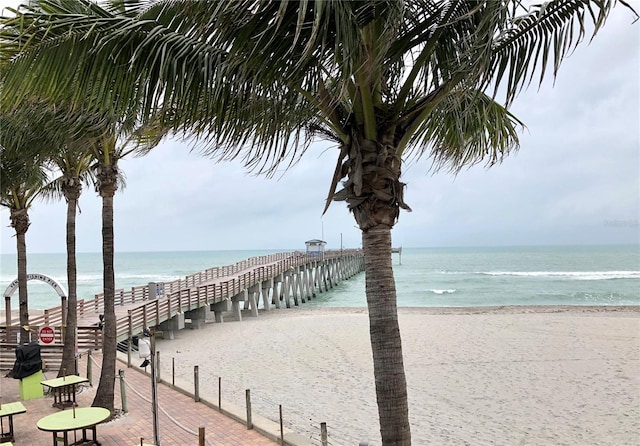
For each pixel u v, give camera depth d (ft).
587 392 38.37
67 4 10.61
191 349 59.41
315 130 12.38
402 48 10.48
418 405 36.04
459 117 13.82
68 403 30.48
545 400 36.70
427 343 58.49
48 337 36.50
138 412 29.32
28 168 31.17
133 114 10.84
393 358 11.28
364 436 29.55
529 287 159.02
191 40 10.23
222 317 84.89
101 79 10.02
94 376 38.27
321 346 57.88
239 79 9.68
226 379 44.29
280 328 72.33
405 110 11.61
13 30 9.96
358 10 8.48
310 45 7.39
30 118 13.84
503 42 11.71
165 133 13.15
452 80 11.00
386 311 11.29
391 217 11.33
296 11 8.20
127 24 10.23
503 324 71.72
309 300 135.33
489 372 44.83
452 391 39.45
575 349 53.47
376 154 11.09
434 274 226.79
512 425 31.78
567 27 10.98
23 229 44.50
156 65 10.25
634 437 29.53
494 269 260.83
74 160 32.01
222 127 10.88
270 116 10.17
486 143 15.33
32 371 33.14
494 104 15.14
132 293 76.95
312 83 9.53
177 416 28.37
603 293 138.31
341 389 40.50
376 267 11.30
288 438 23.29
